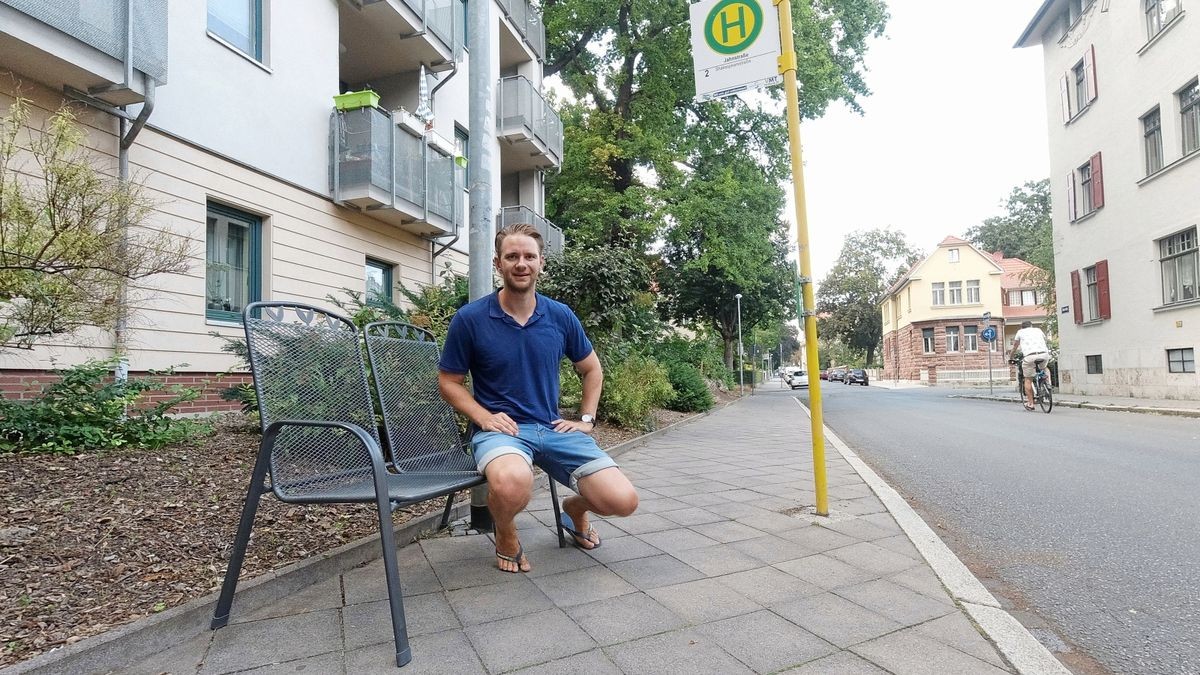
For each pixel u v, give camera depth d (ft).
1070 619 9.25
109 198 13.60
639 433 32.76
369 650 7.60
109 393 17.31
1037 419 42.19
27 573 9.14
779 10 14.46
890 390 116.37
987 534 13.96
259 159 29.84
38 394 19.48
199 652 7.57
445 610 8.82
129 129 23.80
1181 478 19.71
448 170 42.04
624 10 73.31
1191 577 10.94
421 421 11.47
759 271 79.82
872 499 16.34
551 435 10.45
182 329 25.63
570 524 11.89
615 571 10.50
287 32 31.78
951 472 22.07
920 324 162.91
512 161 61.26
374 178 34.32
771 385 201.26
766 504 15.78
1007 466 22.86
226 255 28.81
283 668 7.16
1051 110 71.10
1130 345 57.21
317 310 9.66
